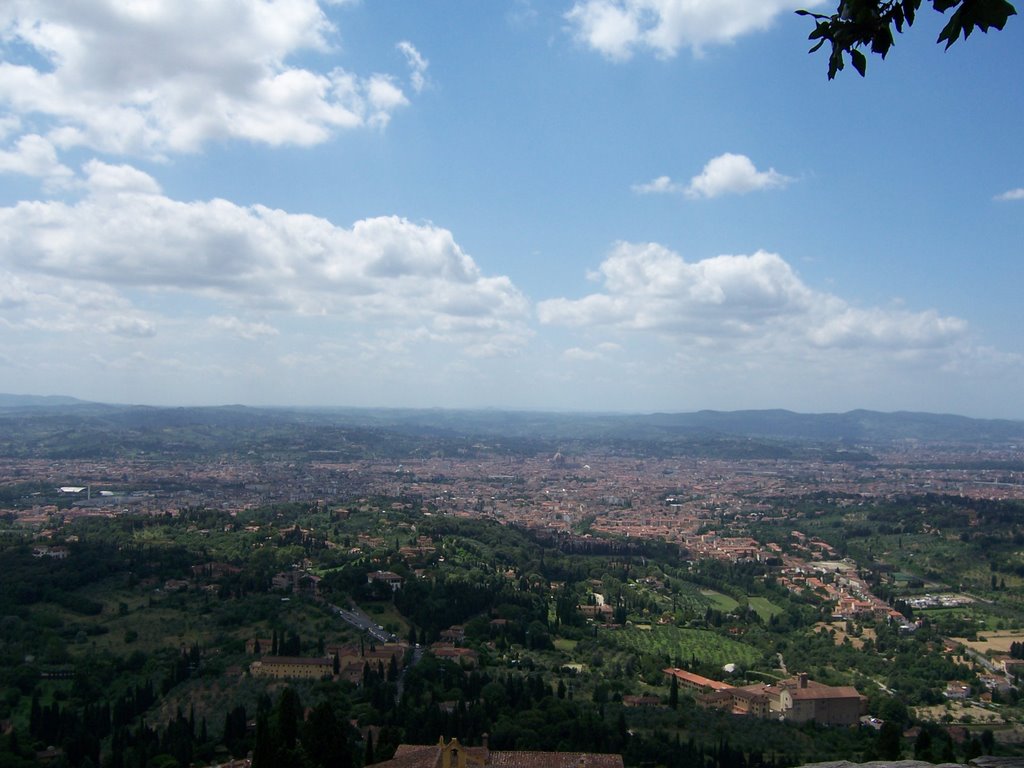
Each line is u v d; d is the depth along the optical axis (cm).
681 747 19762
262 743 14538
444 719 19562
